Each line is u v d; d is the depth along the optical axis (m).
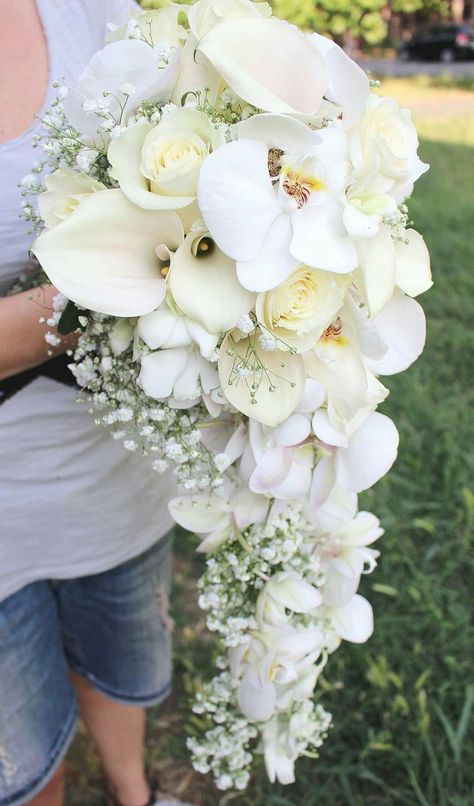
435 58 19.14
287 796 1.96
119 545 1.45
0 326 1.08
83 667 1.69
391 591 2.21
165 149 0.87
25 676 1.44
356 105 0.89
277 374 0.96
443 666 2.12
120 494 1.38
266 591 1.15
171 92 0.94
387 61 19.59
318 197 0.87
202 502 1.12
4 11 1.12
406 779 1.91
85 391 1.22
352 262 0.86
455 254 4.50
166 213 0.87
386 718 1.99
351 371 0.96
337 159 0.88
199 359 0.94
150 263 0.92
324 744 2.02
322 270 0.88
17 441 1.24
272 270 0.86
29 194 1.10
